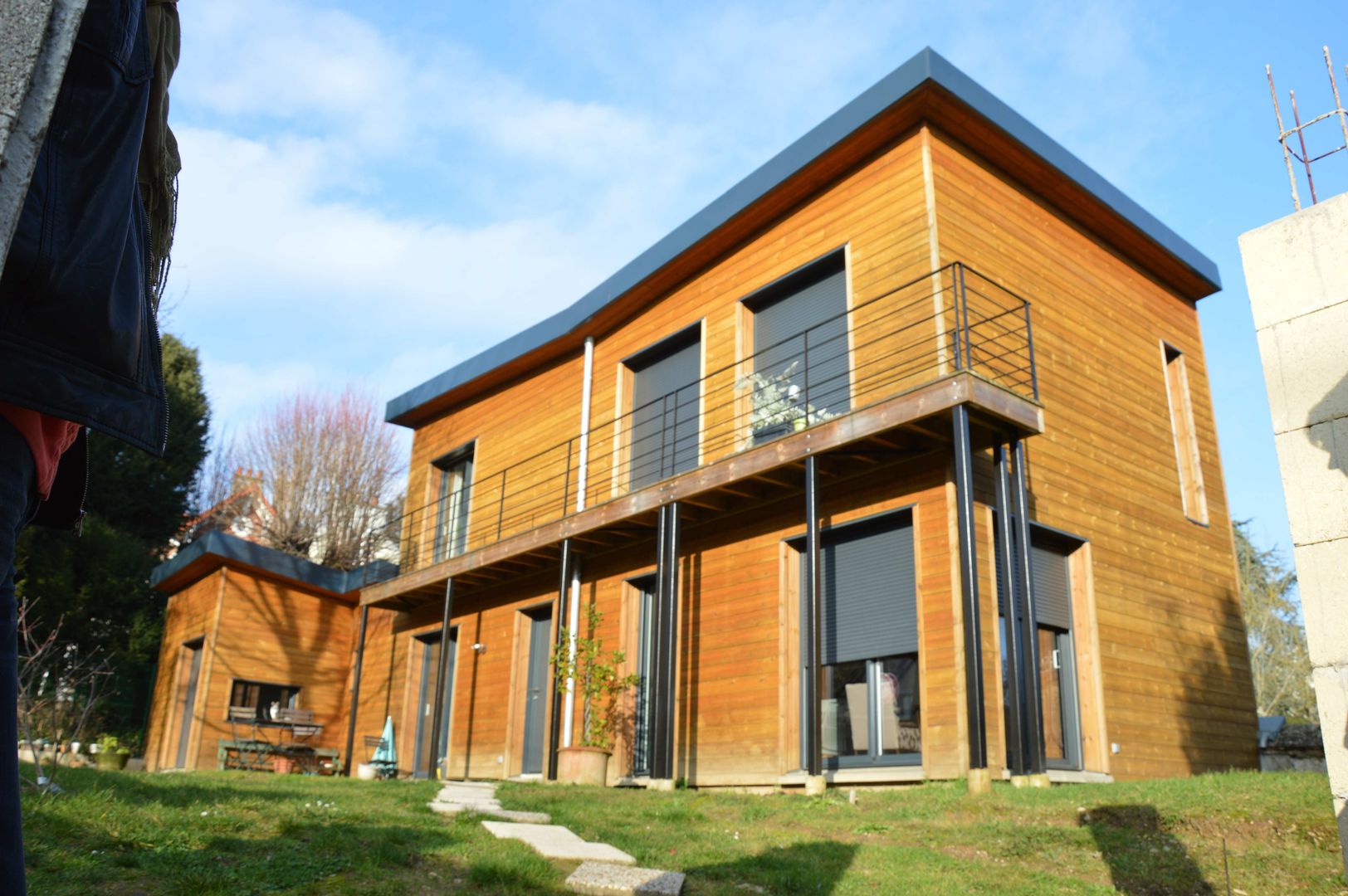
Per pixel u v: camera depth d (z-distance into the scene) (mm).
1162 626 10703
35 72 1154
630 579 12109
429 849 5430
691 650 11016
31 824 4773
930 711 8625
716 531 11125
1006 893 5207
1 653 1156
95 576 22109
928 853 6043
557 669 12133
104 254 1354
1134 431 11336
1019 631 9148
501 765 13422
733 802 8141
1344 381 4664
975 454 9352
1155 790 7051
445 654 13578
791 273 11117
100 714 18328
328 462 29984
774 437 10938
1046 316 10633
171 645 18125
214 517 29609
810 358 10789
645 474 12852
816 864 5711
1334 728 4398
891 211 10164
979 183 10375
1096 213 11531
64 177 1328
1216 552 12016
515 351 15219
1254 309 5012
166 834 4949
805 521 10094
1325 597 4520
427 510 17078
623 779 11242
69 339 1307
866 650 9422
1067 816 6590
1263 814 6129
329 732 17125
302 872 4598
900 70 9852
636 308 13477
